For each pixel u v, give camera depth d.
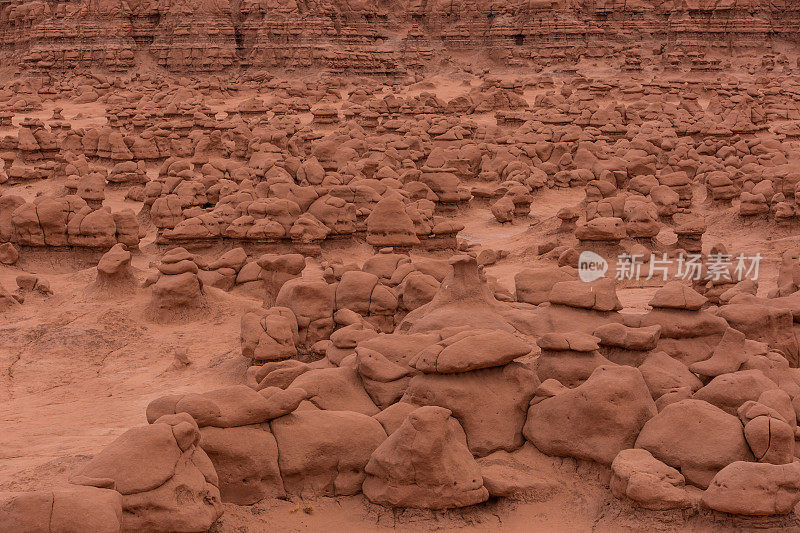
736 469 8.19
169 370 14.99
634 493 8.34
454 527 8.48
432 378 9.71
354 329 12.73
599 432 9.17
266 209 23.05
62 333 16.61
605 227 22.05
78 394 13.95
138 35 79.56
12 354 15.98
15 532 6.80
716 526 8.13
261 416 8.88
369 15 81.56
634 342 11.04
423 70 79.00
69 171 36.12
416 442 8.54
